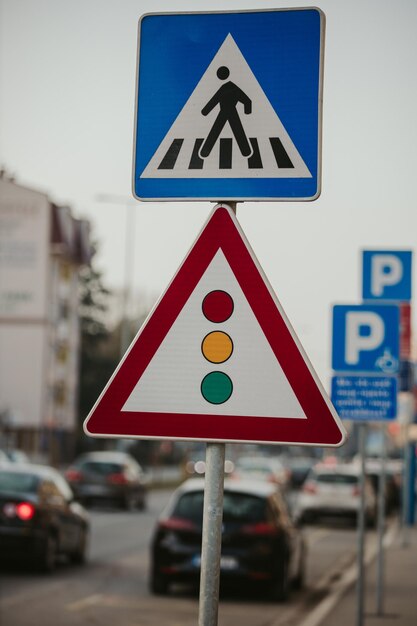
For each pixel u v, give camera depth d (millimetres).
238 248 5215
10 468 24391
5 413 88812
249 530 20391
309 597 21203
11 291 95250
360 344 15055
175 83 5445
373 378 14992
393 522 49469
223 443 5105
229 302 5180
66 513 24656
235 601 20375
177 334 5191
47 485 24406
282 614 18500
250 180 5352
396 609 18641
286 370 5090
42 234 95250
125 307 71812
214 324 5172
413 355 45281
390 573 25328
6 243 95438
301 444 5039
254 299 5164
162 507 51844
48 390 97062
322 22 5371
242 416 5098
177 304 5211
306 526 43938
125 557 27312
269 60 5395
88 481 47094
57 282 98500
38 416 94562
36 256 95188
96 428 5199
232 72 5410
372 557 30031
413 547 33219
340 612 18375
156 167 5422
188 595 20672
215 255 5227
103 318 126375
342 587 22766
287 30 5391
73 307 104000
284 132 5355
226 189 5359
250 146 5367
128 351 5211
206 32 5445
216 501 5031
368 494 44438
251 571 20250
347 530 42562
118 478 47000
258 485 22219
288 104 5359
